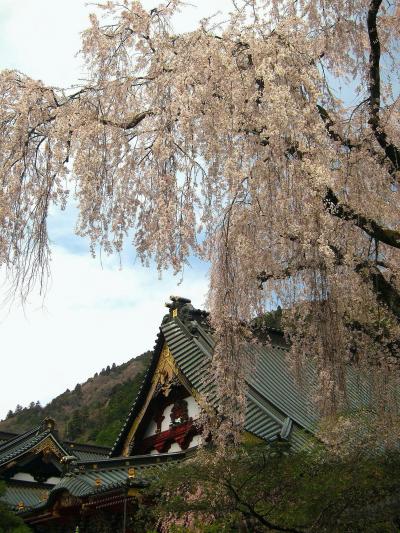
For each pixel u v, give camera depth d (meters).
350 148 7.61
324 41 8.40
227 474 6.60
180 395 12.96
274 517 6.43
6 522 8.09
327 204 6.93
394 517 6.01
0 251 6.79
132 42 7.53
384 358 7.29
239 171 6.66
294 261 6.91
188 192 7.02
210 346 12.49
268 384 12.48
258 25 7.30
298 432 10.11
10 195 6.91
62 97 7.36
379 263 7.59
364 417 7.41
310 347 7.05
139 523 10.02
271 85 6.57
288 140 6.65
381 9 8.56
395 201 7.96
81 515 11.56
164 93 7.13
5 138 7.07
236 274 6.83
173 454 11.54
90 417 45.12
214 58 6.97
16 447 23.19
